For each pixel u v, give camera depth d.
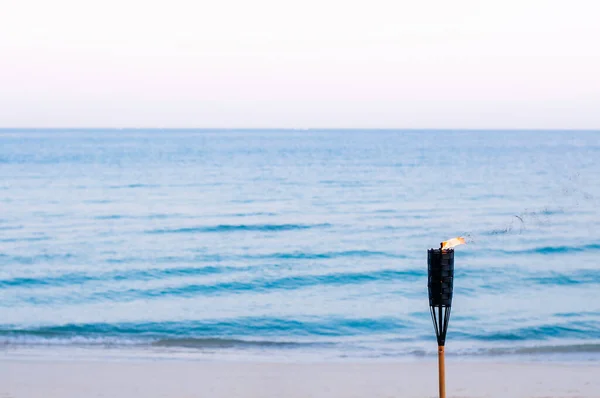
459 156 70.06
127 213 33.88
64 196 39.47
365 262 23.38
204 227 30.12
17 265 22.89
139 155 74.75
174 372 10.80
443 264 6.11
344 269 22.23
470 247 24.70
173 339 13.51
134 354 12.31
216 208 35.53
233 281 20.58
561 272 21.23
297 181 46.44
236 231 29.33
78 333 14.11
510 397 9.29
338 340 14.11
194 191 41.88
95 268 22.42
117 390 9.70
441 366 6.23
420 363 11.64
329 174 50.78
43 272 21.88
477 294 18.70
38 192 41.06
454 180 46.69
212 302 18.16
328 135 158.50
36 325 15.58
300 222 31.25
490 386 9.91
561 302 17.64
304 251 25.23
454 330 14.85
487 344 13.52
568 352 12.38
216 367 11.21
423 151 79.81
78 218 32.38
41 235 28.27
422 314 16.55
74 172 53.19
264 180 47.16
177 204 36.91
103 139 131.38
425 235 28.64
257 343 13.36
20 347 12.80
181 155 74.81
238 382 10.20
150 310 17.25
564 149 82.56
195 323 15.87
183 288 19.78
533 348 12.69
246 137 144.38
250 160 66.00
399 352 12.70
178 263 23.14
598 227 28.27
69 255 24.48
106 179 47.94
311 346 13.26
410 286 20.02
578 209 34.00
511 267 21.84
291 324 15.75
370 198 38.59
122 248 25.81
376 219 32.16
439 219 32.31
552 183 45.00
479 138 125.62
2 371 10.84
